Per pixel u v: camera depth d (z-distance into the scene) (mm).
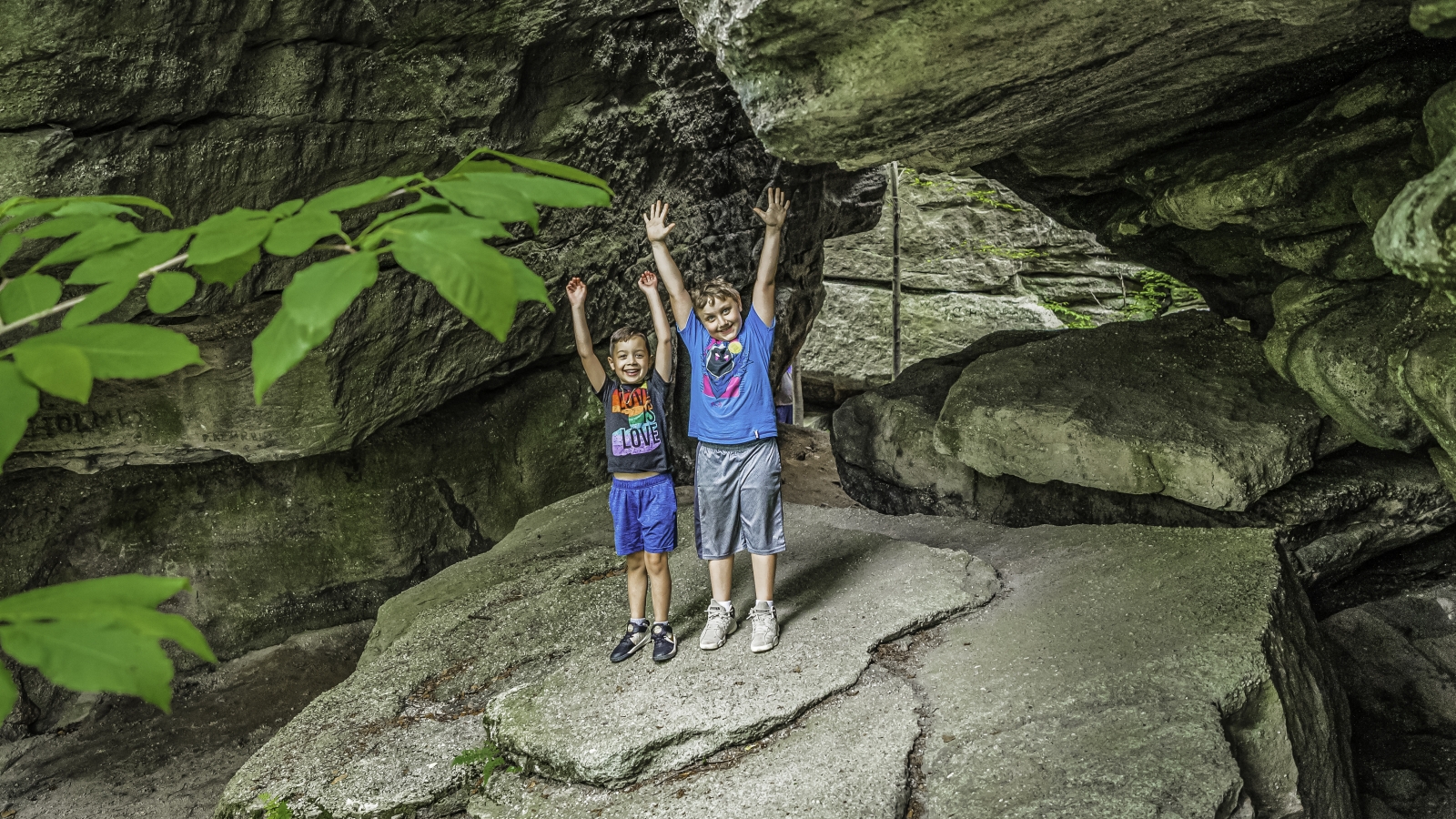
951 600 4641
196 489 7141
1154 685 3734
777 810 3324
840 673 4078
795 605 4762
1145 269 12680
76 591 1122
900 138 4453
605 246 8023
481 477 7910
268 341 1126
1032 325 13219
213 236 1331
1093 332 6816
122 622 1064
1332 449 5629
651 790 3623
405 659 5062
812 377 14547
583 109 7387
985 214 13219
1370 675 5363
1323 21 3684
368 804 3896
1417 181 2785
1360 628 5574
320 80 5617
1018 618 4465
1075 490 6137
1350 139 4566
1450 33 2959
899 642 4414
